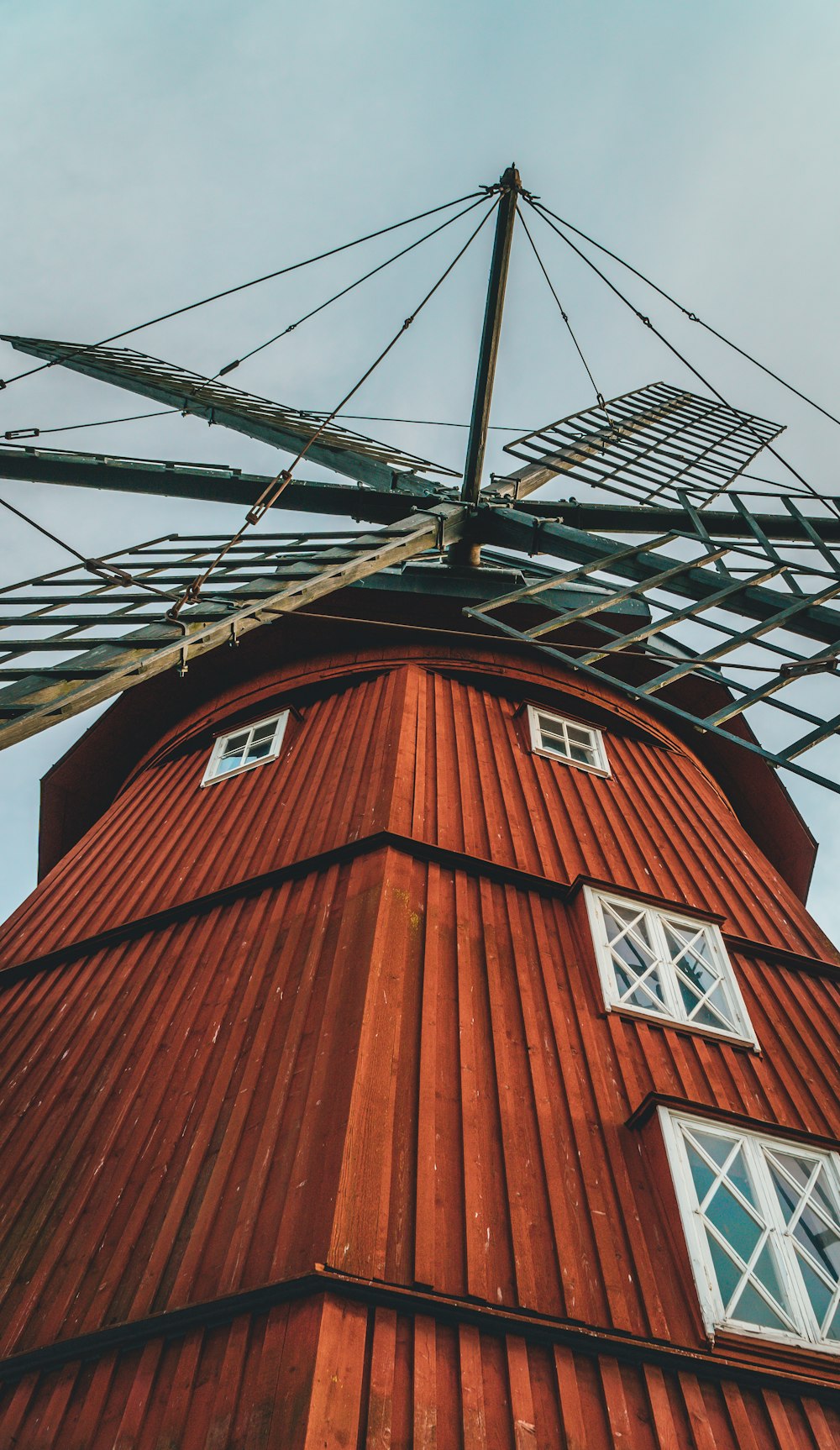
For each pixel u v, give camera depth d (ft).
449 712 45.91
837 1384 22.54
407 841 34.17
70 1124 28.81
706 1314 22.70
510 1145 25.36
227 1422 18.90
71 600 29.81
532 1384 20.67
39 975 37.09
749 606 36.55
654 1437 20.43
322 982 29.22
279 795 42.16
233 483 48.75
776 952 36.81
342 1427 18.30
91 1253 24.43
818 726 29.78
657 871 39.93
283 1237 21.94
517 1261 22.67
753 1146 26.58
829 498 43.39
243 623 32.17
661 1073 29.27
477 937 31.89
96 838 46.65
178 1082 28.53
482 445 46.32
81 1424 20.43
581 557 43.29
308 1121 24.52
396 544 42.16
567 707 50.03
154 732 55.67
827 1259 25.46
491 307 43.16
